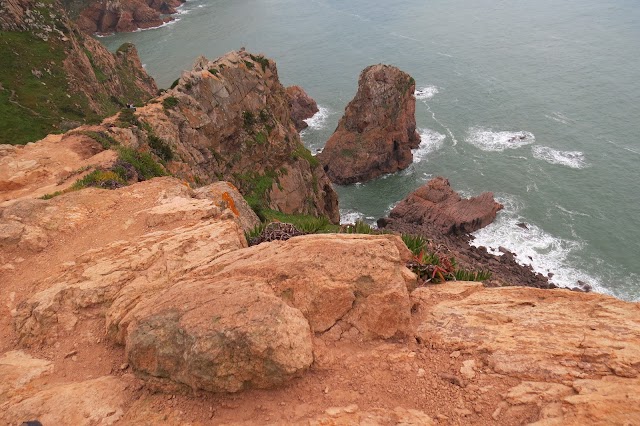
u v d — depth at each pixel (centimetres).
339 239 1046
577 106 7106
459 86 8038
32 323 1070
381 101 6081
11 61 5184
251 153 3847
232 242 1266
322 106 7988
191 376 762
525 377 754
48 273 1292
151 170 2589
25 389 902
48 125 4581
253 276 923
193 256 1198
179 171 2969
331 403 758
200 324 774
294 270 916
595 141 6250
